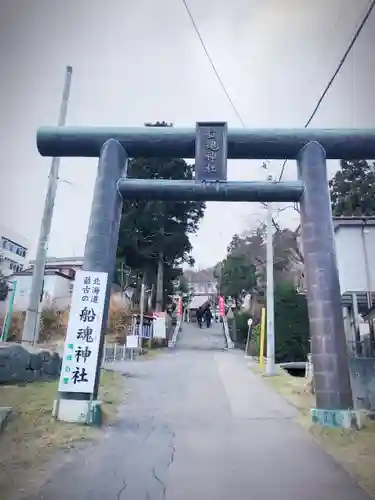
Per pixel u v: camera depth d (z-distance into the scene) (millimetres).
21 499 4523
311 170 8898
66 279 36156
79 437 6793
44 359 11336
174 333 41844
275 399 11438
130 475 5391
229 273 42188
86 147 9219
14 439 6414
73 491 4816
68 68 12500
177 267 38156
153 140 9141
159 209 31625
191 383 14328
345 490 4984
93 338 7832
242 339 38344
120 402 10273
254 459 6145
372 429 7531
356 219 19375
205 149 9047
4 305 23578
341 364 7871
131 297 36969
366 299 18328
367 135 9094
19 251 32125
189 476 5410
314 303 8203
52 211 12914
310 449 6648
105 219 8609
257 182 8953
